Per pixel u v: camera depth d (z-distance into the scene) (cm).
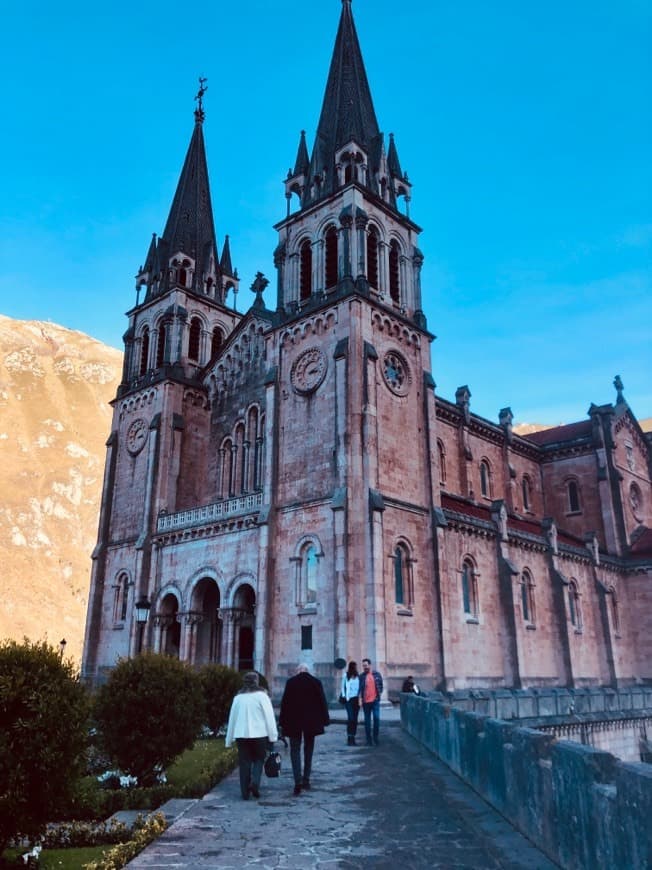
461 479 5612
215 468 5256
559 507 6662
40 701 1091
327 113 5166
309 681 1619
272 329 4628
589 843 784
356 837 1145
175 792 1576
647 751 3550
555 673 4912
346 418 3956
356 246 4381
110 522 5534
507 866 925
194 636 4550
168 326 5638
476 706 2766
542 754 1020
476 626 4334
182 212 6194
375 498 3816
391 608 3797
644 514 6825
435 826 1212
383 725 2877
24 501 17175
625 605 6056
